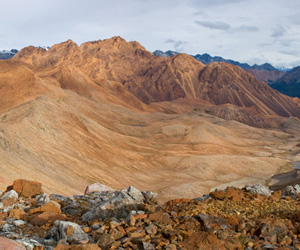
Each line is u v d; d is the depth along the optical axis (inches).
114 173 3914.9
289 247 306.7
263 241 320.8
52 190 2214.6
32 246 288.7
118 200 424.5
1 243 261.7
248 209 429.1
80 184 3014.3
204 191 3678.6
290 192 553.6
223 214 396.2
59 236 321.1
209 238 302.0
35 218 365.1
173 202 462.6
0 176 1862.7
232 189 527.2
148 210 422.3
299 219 393.1
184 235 319.0
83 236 321.1
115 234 318.3
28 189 484.1
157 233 324.8
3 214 380.5
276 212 421.7
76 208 469.4
